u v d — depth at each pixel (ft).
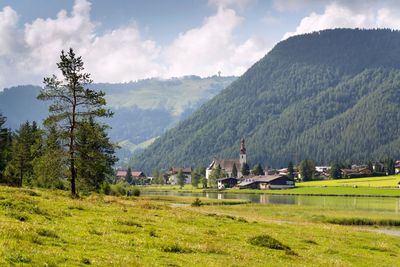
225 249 100.32
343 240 152.05
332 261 106.22
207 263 81.66
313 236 154.20
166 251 90.58
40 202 136.67
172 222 141.08
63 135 206.28
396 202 460.55
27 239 76.95
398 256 130.52
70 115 208.44
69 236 88.84
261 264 89.25
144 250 86.63
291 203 449.06
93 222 114.01
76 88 209.56
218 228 143.13
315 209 344.49
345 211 328.90
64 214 121.49
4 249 64.85
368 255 126.21
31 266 59.77
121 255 77.15
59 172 207.51
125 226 115.55
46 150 209.36
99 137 215.51
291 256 106.11
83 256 71.77
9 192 155.33
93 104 214.69
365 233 182.60
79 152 211.00
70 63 208.54
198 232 123.54
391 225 253.65
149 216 149.07
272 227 168.96
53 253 69.21
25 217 102.01
